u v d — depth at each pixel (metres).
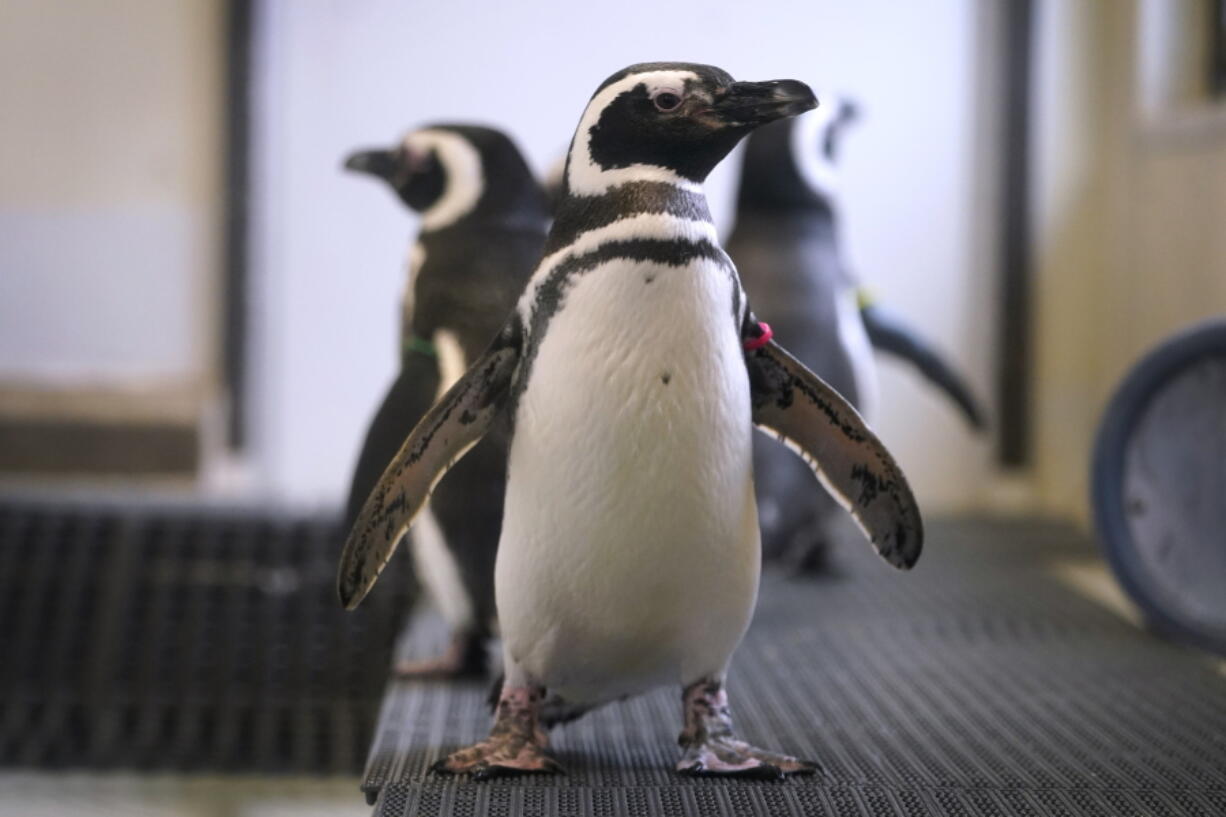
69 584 3.94
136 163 5.51
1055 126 5.47
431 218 2.60
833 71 5.52
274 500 4.68
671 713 2.37
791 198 3.45
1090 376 5.54
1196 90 5.05
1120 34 5.25
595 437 1.80
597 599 1.88
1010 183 5.47
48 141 5.51
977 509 5.42
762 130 3.44
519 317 1.88
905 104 5.52
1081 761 2.16
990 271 5.55
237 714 3.46
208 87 5.49
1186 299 4.77
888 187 5.55
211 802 3.06
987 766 2.12
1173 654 2.95
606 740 2.20
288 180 5.49
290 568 4.09
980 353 5.59
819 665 2.82
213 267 5.53
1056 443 5.57
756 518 1.93
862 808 1.90
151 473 5.12
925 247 5.57
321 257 5.52
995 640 3.07
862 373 3.48
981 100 5.51
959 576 3.83
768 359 1.94
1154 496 3.18
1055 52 5.45
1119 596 3.82
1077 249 5.52
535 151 5.52
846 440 1.97
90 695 3.53
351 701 3.54
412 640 2.93
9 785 3.12
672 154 1.82
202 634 3.76
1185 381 3.14
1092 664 2.85
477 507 2.44
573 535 1.84
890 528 1.99
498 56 5.49
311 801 3.07
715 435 1.82
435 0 5.47
